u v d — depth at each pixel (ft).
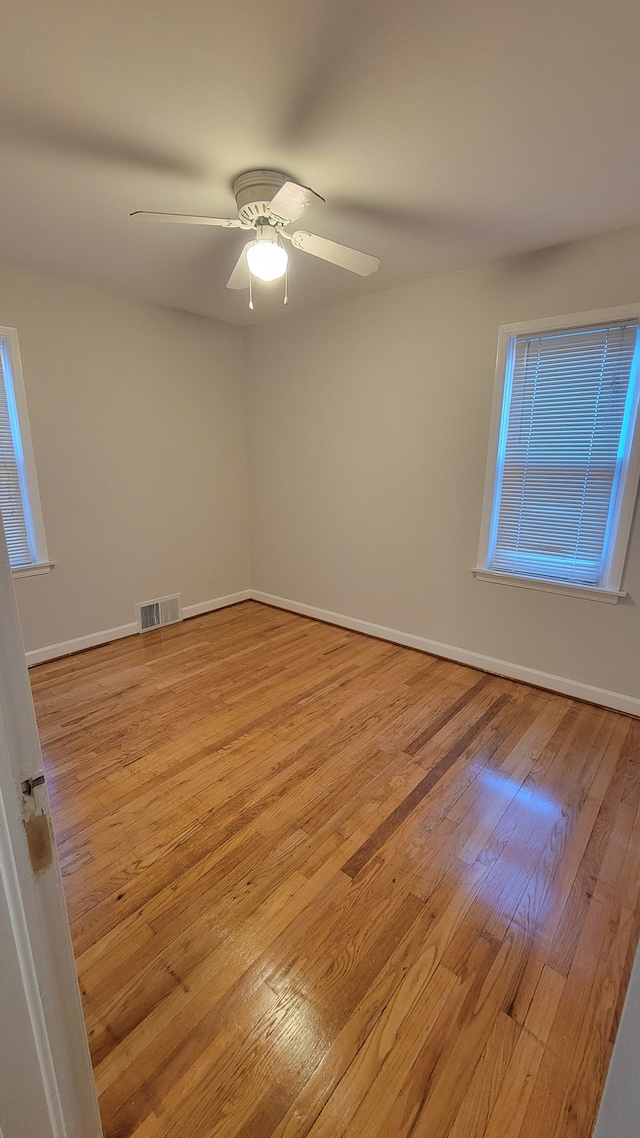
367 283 9.73
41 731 7.93
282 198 5.21
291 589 13.92
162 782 6.70
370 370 10.77
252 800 6.35
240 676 9.93
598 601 8.47
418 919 4.74
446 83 4.39
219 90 4.48
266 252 6.01
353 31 3.87
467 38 3.92
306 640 11.89
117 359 10.78
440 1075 3.55
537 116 4.84
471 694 9.16
